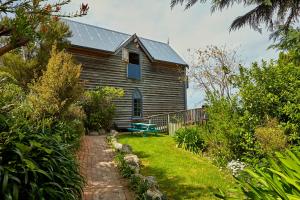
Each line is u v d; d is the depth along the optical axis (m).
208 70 20.05
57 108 9.32
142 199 5.67
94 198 5.74
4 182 2.92
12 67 12.77
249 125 8.77
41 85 10.12
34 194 3.17
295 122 8.29
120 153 9.70
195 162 9.91
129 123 20.72
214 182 7.73
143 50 22.12
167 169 9.02
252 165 7.94
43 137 4.48
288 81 8.67
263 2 5.53
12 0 3.15
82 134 11.85
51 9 3.41
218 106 9.56
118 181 6.96
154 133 17.42
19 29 3.06
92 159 9.17
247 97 8.86
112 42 21.16
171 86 24.28
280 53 8.91
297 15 6.00
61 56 10.25
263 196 2.08
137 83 21.77
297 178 2.18
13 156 3.47
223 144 9.41
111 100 18.55
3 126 4.19
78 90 10.13
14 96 7.16
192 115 18.45
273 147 7.37
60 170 4.05
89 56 19.03
